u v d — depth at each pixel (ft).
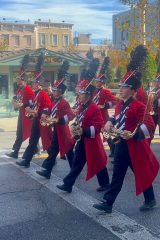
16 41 226.58
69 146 24.38
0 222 18.19
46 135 27.32
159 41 65.87
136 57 19.90
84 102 21.06
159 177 25.49
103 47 166.30
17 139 31.07
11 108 61.11
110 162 29.96
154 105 31.14
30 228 17.47
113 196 19.02
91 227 17.47
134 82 18.52
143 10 65.77
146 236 16.47
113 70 90.12
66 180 22.40
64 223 17.97
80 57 81.66
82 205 20.31
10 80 75.51
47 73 77.25
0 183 24.45
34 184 24.21
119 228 17.31
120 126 18.65
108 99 30.17
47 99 27.07
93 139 21.20
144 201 20.20
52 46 237.04
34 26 230.68
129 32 69.26
